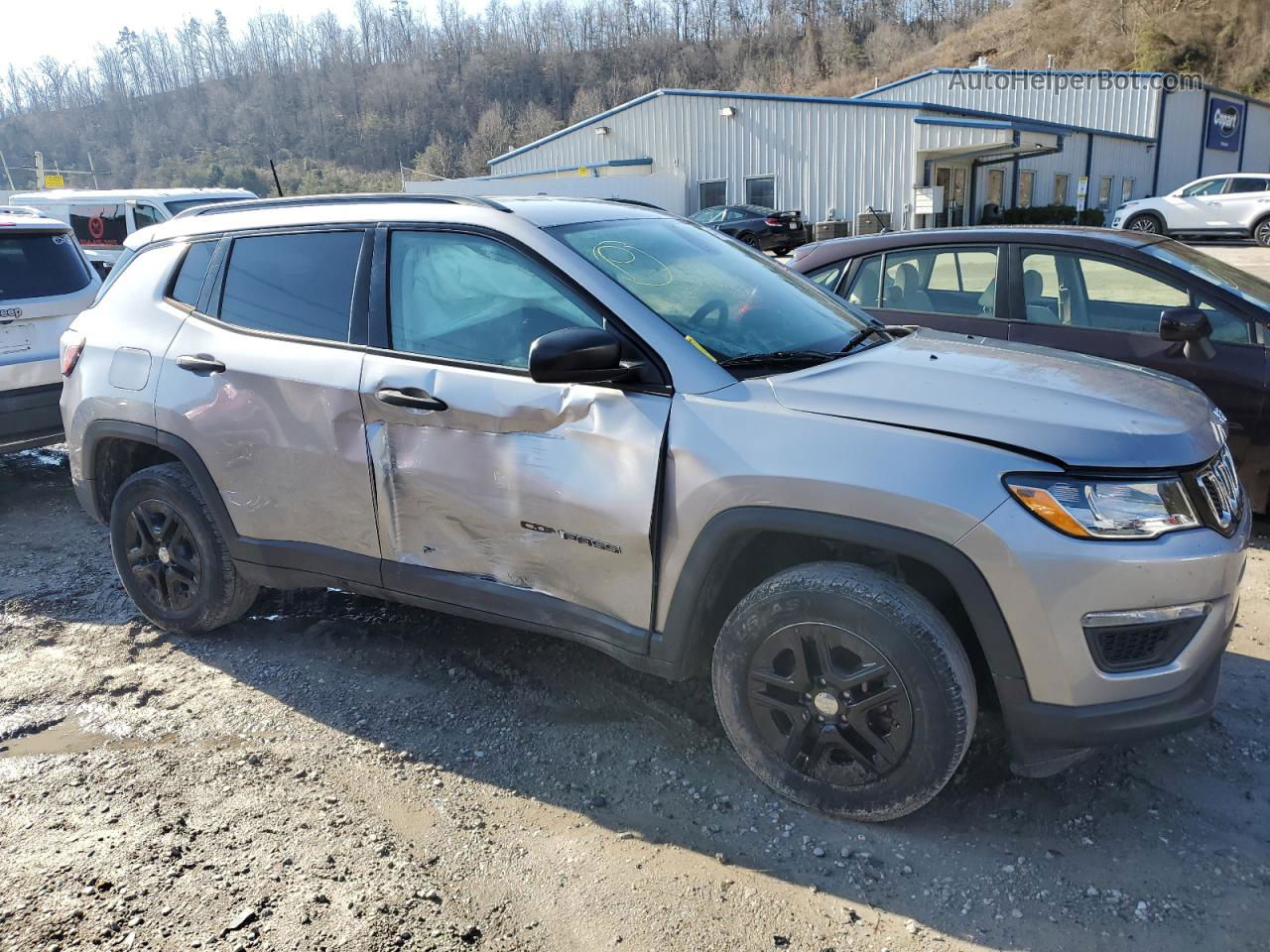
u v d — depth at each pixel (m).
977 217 30.45
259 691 3.56
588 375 2.70
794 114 28.58
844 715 2.63
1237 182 24.98
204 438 3.59
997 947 2.29
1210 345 4.86
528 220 3.13
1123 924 2.36
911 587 2.59
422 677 3.64
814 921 2.38
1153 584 2.38
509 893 2.48
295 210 3.61
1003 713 2.52
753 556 2.96
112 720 3.37
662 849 2.66
